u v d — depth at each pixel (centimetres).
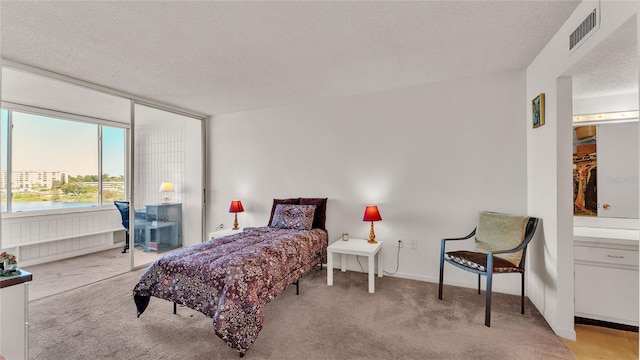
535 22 195
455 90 305
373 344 195
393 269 334
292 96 362
